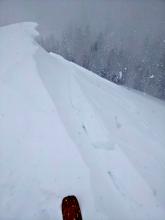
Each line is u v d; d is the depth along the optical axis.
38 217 2.16
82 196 2.26
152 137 3.50
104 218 2.13
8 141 2.85
